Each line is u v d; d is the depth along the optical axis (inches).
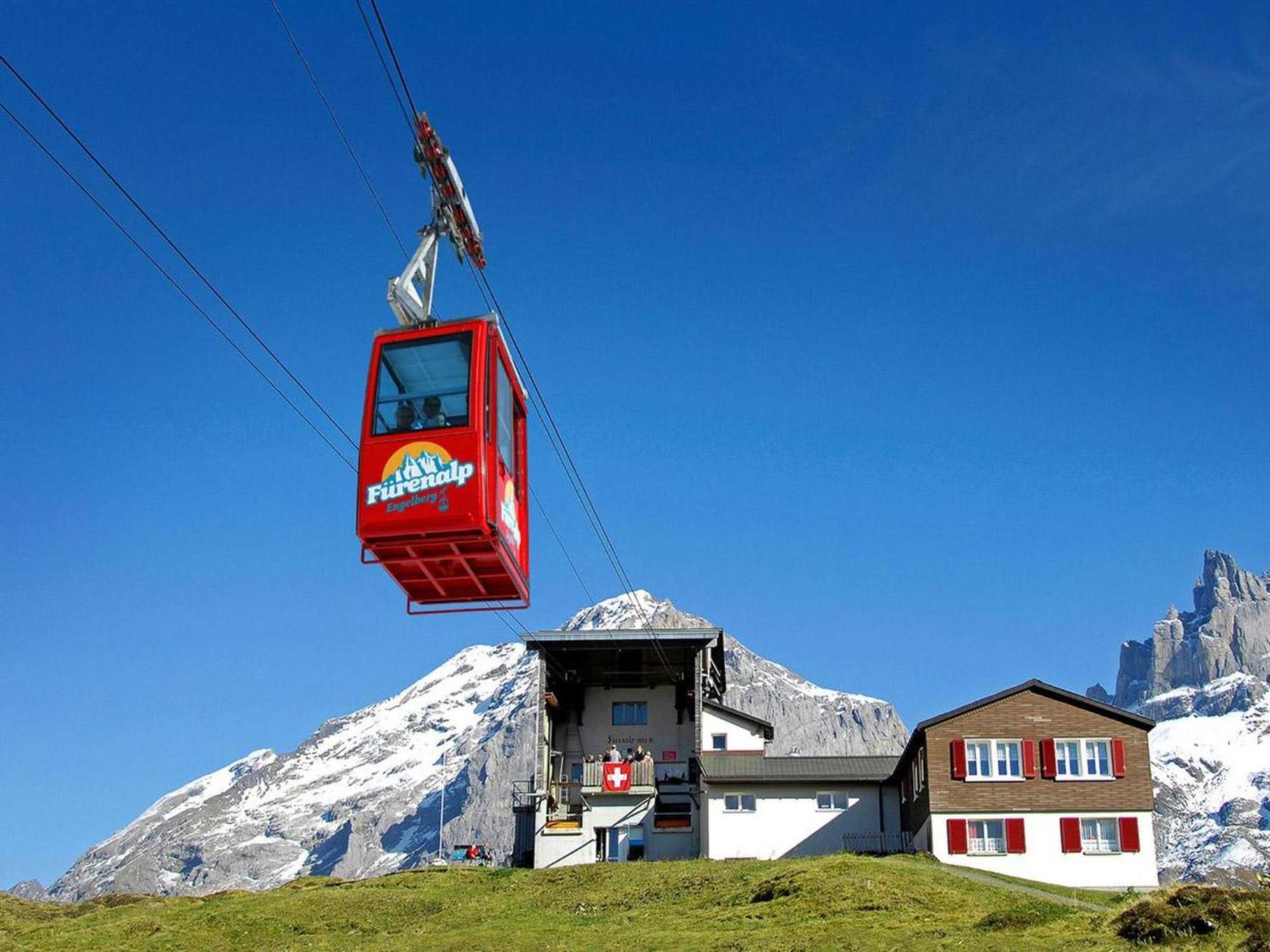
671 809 3750.0
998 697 3078.2
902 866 2650.1
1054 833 2984.7
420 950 2319.1
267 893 3393.2
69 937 2723.9
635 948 2140.7
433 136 1737.2
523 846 3853.3
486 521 1585.9
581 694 4020.7
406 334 1660.9
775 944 2030.0
